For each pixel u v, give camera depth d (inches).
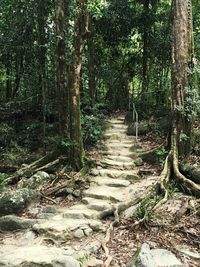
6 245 220.5
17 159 383.6
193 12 526.6
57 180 321.4
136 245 207.2
